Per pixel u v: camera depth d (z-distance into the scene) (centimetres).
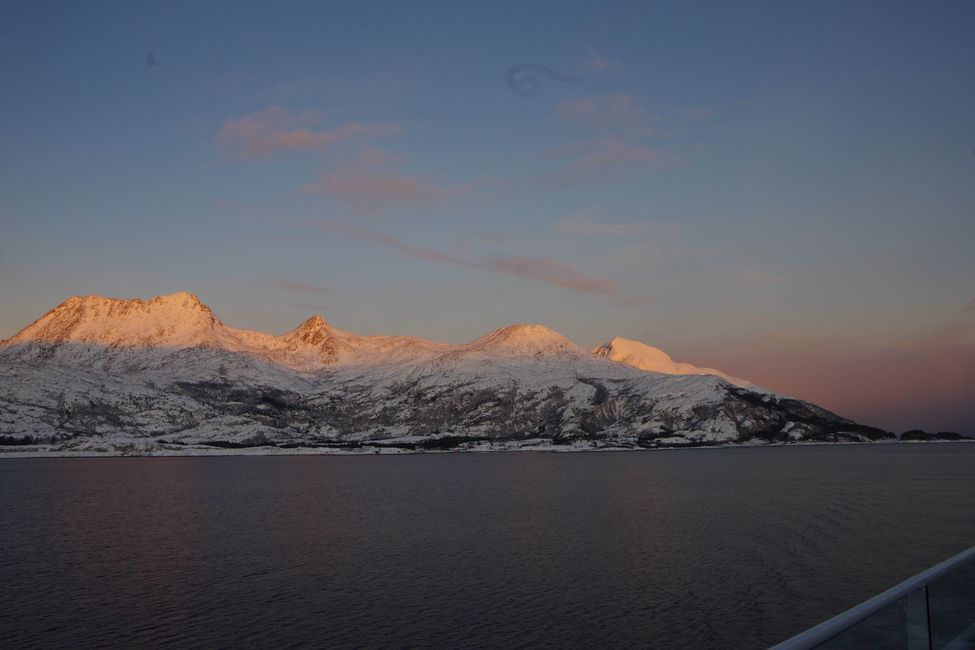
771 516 8712
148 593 5078
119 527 8438
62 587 5284
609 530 7750
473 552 6506
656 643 3934
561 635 4072
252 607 4675
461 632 4138
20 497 12356
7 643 4025
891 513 8850
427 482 15362
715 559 6025
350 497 11956
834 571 5519
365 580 5403
